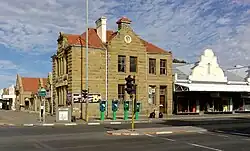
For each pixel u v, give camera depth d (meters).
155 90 43.22
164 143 16.56
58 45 43.69
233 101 50.75
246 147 15.33
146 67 42.50
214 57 49.72
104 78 39.66
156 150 14.19
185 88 44.59
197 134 21.11
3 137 19.33
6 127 27.62
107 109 39.41
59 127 27.44
